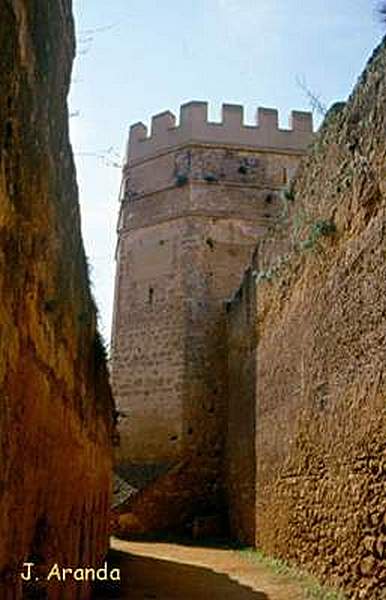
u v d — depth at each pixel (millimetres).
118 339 25984
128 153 28484
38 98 3771
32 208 3707
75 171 5785
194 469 23000
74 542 6488
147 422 24234
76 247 6078
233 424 20141
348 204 9039
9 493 3283
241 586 10258
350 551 8289
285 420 12625
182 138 26969
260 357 15625
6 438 3172
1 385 3039
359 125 8773
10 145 3055
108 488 13578
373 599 7379
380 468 7422
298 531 11141
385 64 7965
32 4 3510
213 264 25312
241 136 26969
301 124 27422
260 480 14961
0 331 2980
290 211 12727
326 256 9992
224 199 26156
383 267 7672
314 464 10297
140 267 26484
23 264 3506
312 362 10641
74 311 6055
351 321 8727
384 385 7434
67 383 5680
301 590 9398
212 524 20766
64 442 5566
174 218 26125
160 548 17031
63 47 4641
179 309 24844
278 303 13758
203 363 24094
